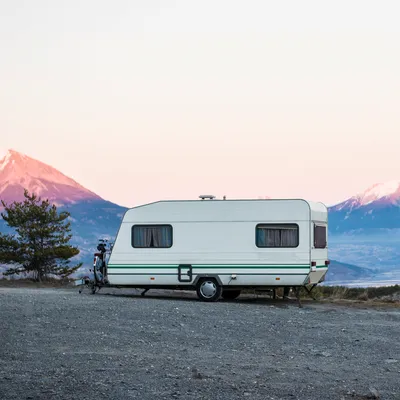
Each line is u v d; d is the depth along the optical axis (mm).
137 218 20750
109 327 13445
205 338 12555
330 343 12406
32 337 12062
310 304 20328
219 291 20250
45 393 8070
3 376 8914
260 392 8320
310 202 20172
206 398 7965
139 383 8625
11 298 18781
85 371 9281
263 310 17672
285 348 11734
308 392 8391
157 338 12359
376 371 9859
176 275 20453
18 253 34000
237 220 20188
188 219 20453
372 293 24156
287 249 19906
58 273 34219
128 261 20750
